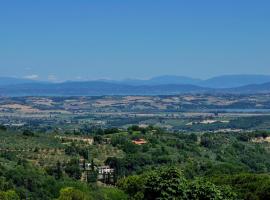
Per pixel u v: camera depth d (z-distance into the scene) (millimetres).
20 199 117438
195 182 42438
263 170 167500
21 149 164375
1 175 126375
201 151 184500
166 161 162375
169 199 40594
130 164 156875
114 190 107500
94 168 152625
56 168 143000
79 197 105438
